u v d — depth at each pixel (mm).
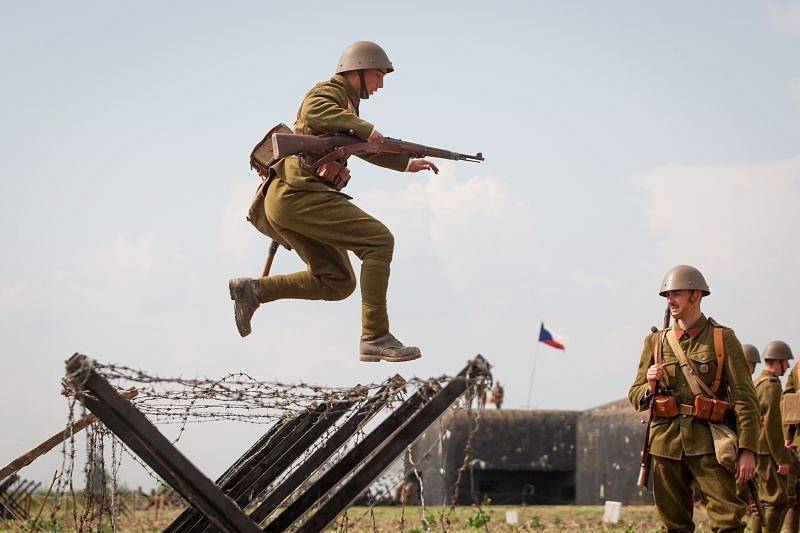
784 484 14234
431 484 27406
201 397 7320
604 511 21266
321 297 8539
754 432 9039
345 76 8578
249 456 9000
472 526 16766
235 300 8406
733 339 9250
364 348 8070
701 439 9109
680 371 9297
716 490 9031
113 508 7773
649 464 9562
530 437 28422
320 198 8156
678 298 9359
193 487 6738
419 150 8617
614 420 27859
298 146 8141
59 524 11094
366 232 8133
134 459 7676
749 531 15422
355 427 8000
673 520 9453
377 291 8070
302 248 8430
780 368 15789
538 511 21984
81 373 6543
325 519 7016
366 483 7008
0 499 17984
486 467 27891
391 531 16406
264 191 8484
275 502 7875
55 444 8969
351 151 8312
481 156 8867
